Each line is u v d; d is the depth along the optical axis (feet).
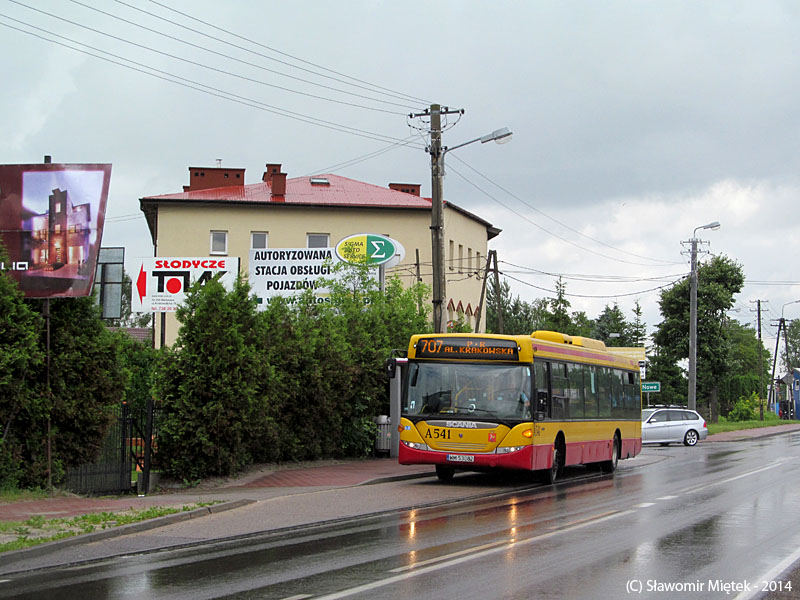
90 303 58.44
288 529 42.29
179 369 64.18
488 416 63.10
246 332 67.21
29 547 34.65
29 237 56.65
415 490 61.36
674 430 137.80
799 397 371.15
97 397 58.39
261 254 118.21
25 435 54.54
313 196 166.40
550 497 57.62
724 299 215.31
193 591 27.32
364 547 36.01
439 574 29.99
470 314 177.99
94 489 58.29
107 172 57.47
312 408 77.82
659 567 31.55
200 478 64.44
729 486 66.03
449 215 169.58
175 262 114.21
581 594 26.89
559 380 69.97
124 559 33.91
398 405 89.25
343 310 92.43
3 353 51.39
